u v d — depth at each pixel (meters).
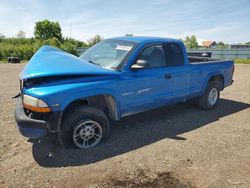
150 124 5.56
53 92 3.79
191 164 3.89
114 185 3.35
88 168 3.73
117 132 5.07
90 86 4.12
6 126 5.29
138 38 5.28
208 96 6.58
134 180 3.46
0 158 3.98
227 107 7.12
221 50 38.53
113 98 4.48
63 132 4.13
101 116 4.34
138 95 4.83
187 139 4.81
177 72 5.50
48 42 51.97
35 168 3.72
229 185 3.40
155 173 3.63
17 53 44.69
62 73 3.96
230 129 5.38
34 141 4.57
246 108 7.05
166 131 5.19
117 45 5.12
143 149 4.35
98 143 4.47
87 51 5.61
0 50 43.69
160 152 4.25
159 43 5.28
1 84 10.55
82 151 4.22
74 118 4.10
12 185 3.32
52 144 4.44
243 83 11.41
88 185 3.34
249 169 3.79
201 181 3.48
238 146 4.55
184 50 5.77
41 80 3.96
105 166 3.79
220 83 6.95
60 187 3.29
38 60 4.45
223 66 6.87
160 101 5.30
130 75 4.64
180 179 3.51
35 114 3.90
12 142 4.54
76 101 4.34
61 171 3.65
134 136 4.89
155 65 5.15
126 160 3.98
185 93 5.84
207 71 6.32
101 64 4.83
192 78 5.92
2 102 7.22
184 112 6.50
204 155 4.19
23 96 4.02
